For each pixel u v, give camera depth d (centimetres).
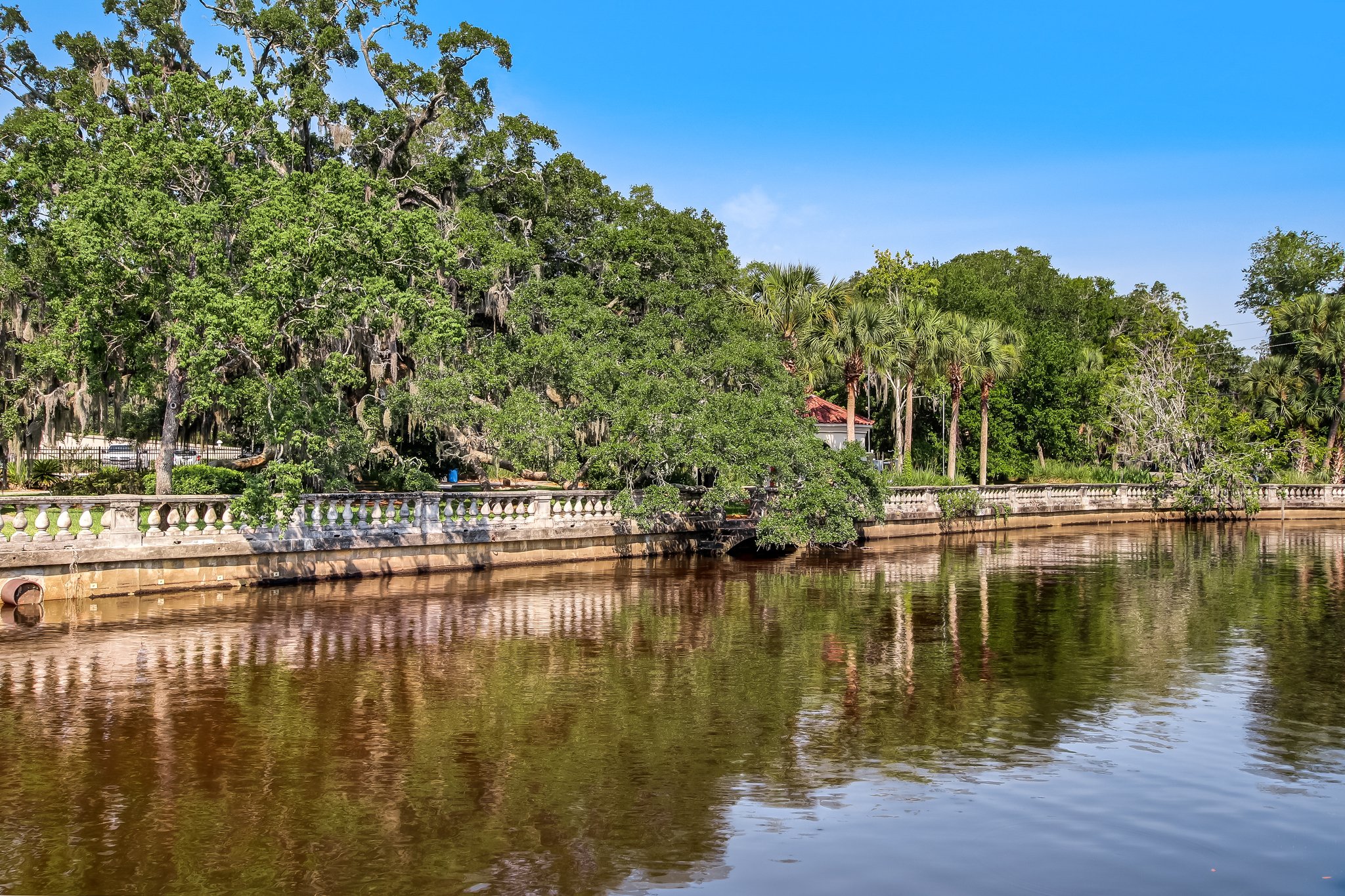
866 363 4744
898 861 923
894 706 1481
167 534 2180
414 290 2486
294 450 2725
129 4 4134
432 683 1561
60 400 3128
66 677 1526
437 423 3291
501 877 879
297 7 4281
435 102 4169
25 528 1978
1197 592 2789
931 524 4597
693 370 3641
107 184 2197
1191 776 1170
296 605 2148
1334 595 2738
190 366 2139
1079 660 1823
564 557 3098
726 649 1883
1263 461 5991
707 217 5038
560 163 4353
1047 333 6831
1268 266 8088
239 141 2658
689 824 1009
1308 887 875
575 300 3522
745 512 3988
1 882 852
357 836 962
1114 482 5919
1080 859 932
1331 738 1329
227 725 1305
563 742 1272
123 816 1001
